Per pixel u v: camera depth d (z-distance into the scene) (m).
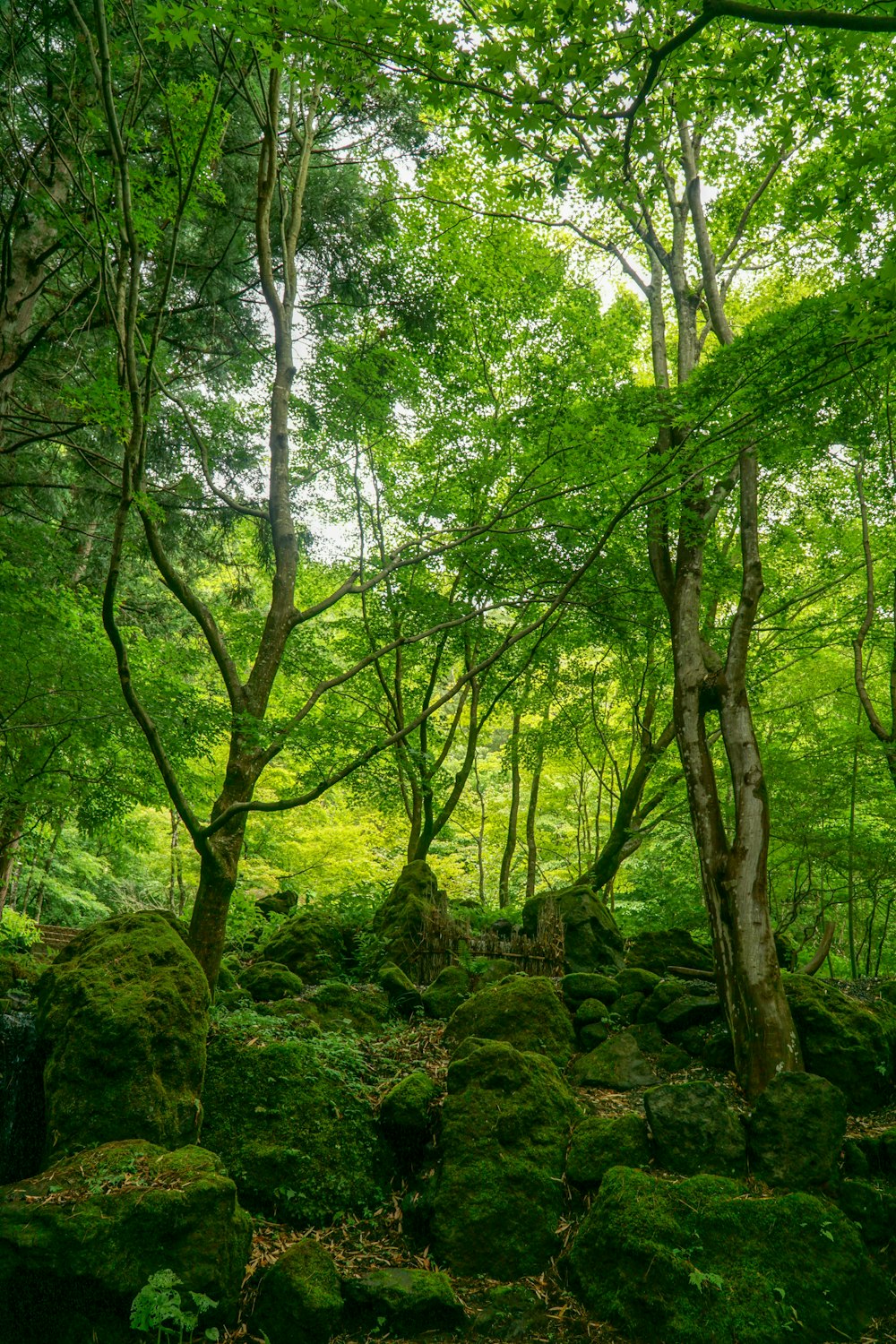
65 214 5.74
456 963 8.48
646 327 13.27
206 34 6.85
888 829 11.62
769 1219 4.94
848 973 13.26
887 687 12.30
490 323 10.20
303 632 11.29
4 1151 5.25
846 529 10.91
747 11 3.17
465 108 4.21
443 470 10.64
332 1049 6.26
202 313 9.51
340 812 14.66
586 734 13.77
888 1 3.68
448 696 6.44
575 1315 4.75
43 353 9.42
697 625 7.96
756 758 7.09
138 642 9.12
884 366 7.00
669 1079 6.70
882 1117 6.28
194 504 10.06
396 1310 4.51
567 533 9.02
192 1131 5.13
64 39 6.81
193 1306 4.06
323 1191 5.29
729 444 6.66
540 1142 5.61
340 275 9.88
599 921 9.38
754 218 10.16
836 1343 4.50
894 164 5.55
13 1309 3.93
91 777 8.41
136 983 5.43
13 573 7.99
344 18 3.71
